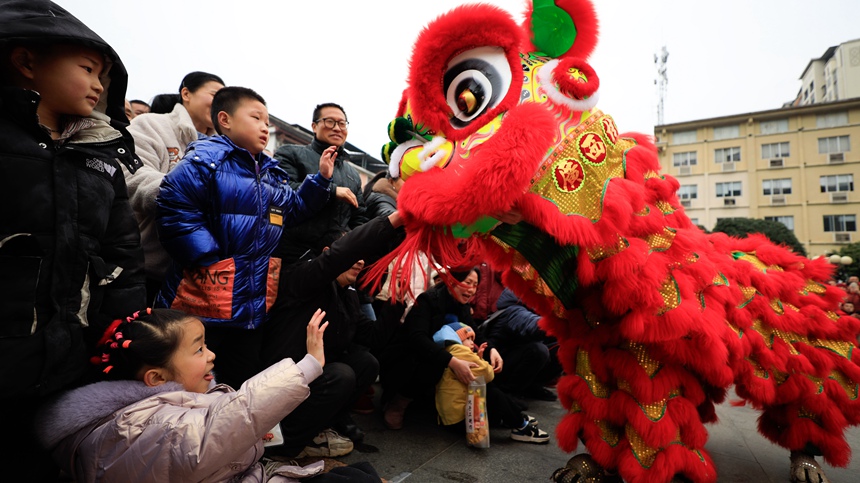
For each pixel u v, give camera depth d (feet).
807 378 6.25
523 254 5.29
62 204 4.47
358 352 8.05
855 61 107.04
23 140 4.30
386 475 6.96
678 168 88.07
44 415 4.34
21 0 4.49
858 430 10.25
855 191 76.74
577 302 5.56
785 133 81.61
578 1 5.38
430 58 4.85
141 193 6.83
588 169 4.93
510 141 4.37
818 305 6.59
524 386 11.22
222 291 6.07
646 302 4.82
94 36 4.78
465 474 7.13
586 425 5.54
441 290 9.49
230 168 6.41
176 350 4.81
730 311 5.69
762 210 82.17
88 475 4.23
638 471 5.05
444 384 8.60
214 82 9.14
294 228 7.64
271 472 5.25
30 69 4.56
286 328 6.81
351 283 7.66
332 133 10.10
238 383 6.51
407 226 5.32
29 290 4.08
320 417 6.69
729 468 7.95
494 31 4.83
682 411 5.12
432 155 4.88
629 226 5.07
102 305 5.12
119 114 5.61
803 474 6.72
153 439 4.09
